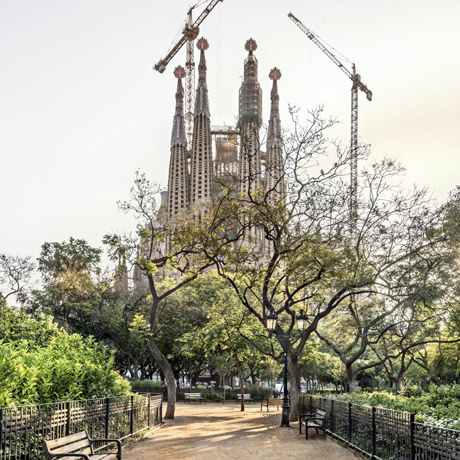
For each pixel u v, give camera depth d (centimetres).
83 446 1116
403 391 3173
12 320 2236
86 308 5447
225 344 3738
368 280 2722
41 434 1169
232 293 4000
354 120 19275
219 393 5297
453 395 2067
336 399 2198
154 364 6875
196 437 1970
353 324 3297
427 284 2775
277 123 19825
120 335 5775
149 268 2792
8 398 1115
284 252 2606
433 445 1031
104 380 1759
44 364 1432
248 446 1744
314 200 2656
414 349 3894
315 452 1628
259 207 2642
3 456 998
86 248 5888
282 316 3850
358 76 19350
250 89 18750
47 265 5834
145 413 2094
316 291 2938
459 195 2748
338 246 2659
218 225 2805
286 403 2452
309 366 5719
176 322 5422
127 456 1501
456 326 2980
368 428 1510
